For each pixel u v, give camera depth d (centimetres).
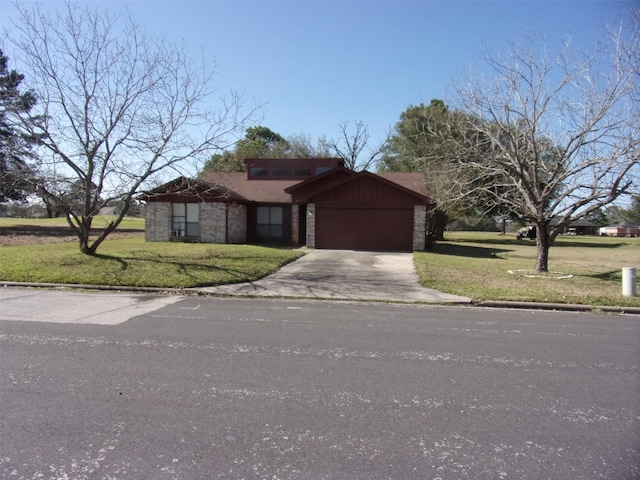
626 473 319
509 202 1459
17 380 474
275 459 331
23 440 351
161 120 1421
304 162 2914
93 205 1462
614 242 4450
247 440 357
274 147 5303
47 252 1593
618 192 1244
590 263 2003
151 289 1077
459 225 7250
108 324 732
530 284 1209
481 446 355
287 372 514
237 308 894
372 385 480
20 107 1316
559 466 327
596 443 362
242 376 498
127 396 438
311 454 338
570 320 848
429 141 3044
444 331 732
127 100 1391
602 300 992
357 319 812
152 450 340
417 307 951
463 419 402
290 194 2634
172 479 304
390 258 1916
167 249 1853
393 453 342
